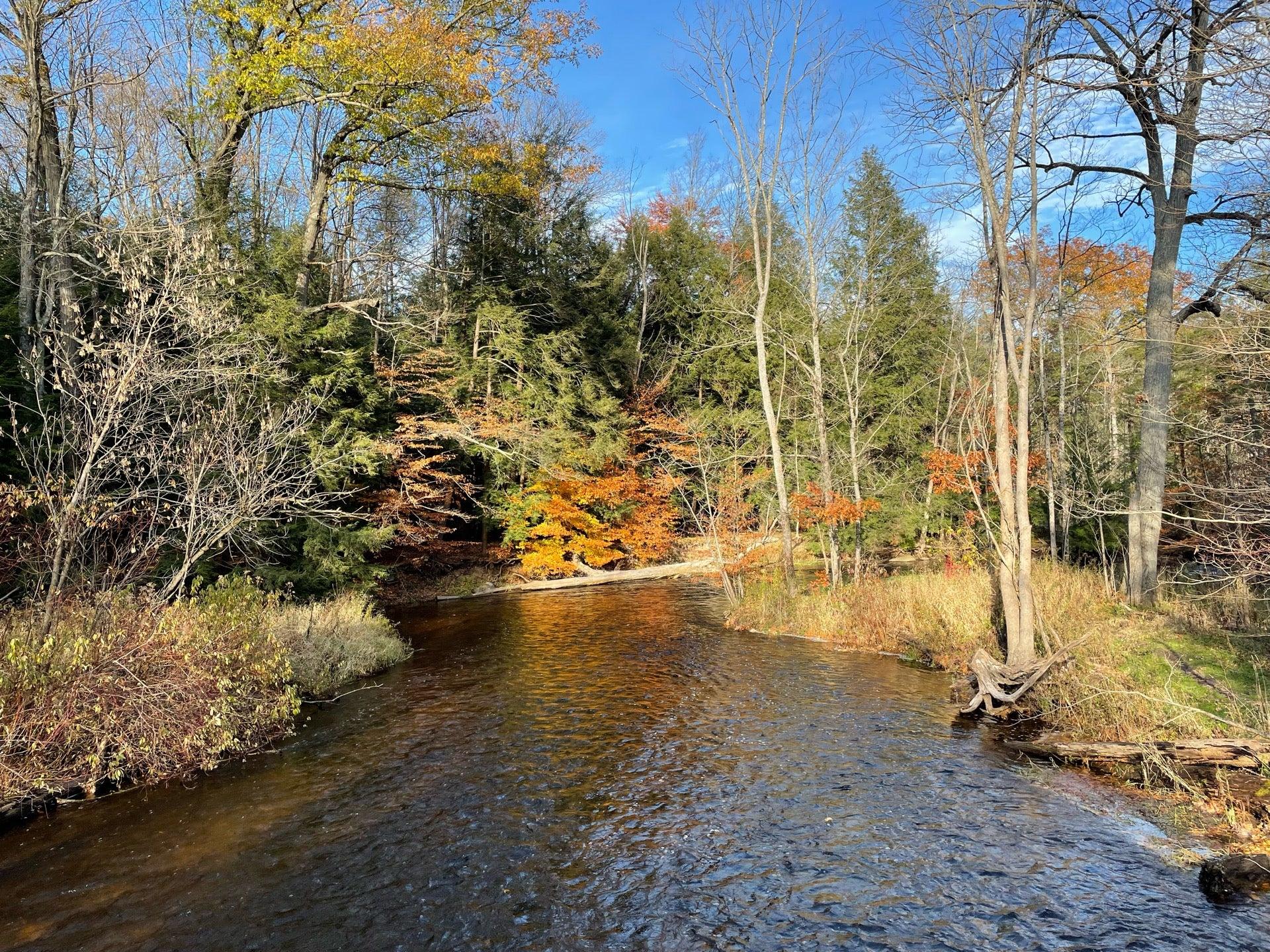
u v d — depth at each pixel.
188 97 18.02
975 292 19.67
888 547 26.36
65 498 7.73
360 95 16.89
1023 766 7.99
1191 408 15.09
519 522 26.08
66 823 6.70
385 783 7.71
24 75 13.02
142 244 10.63
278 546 15.62
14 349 11.75
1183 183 13.49
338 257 21.48
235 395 10.02
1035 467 17.50
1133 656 10.12
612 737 9.16
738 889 5.58
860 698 10.88
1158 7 10.82
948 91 10.80
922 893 5.46
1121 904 5.21
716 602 21.39
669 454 28.83
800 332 27.02
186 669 8.16
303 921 5.15
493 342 24.84
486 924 5.13
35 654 7.15
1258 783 6.65
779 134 19.19
